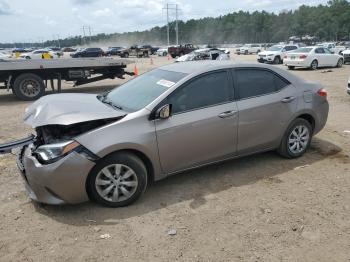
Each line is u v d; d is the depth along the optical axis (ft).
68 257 10.99
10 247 11.51
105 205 13.70
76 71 44.75
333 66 78.28
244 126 15.92
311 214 13.12
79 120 12.81
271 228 12.27
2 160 19.07
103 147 12.82
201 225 12.51
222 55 86.48
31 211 13.66
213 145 15.29
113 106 15.07
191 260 10.73
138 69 83.56
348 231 12.06
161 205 13.93
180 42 483.10
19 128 27.12
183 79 14.75
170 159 14.38
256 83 16.53
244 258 10.77
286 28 434.71
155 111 13.88
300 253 10.97
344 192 14.80
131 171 13.56
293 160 18.21
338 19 395.75
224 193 14.83
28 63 40.81
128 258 10.89
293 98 17.35
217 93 15.39
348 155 18.92
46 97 16.24
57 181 12.60
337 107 32.37
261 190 15.05
